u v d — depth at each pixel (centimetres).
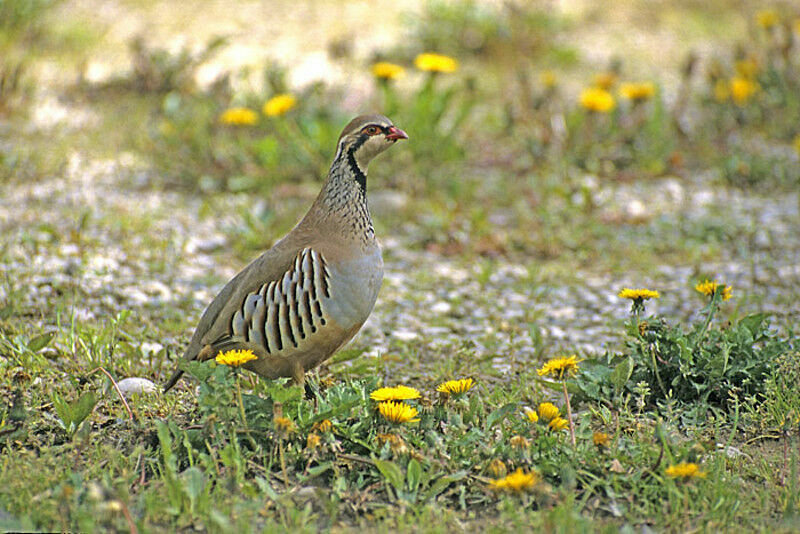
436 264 1349
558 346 1063
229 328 812
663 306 1184
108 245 1300
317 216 823
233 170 1636
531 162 1730
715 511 678
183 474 699
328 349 829
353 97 2034
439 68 1616
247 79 1991
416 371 988
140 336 1004
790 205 1569
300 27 2653
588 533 634
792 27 2130
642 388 820
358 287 812
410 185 1616
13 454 739
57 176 1575
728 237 1429
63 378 898
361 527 669
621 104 2053
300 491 703
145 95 2012
